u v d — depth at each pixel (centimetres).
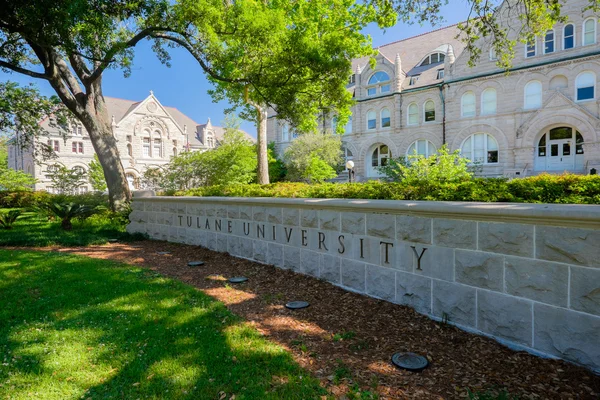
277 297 444
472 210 321
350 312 391
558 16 744
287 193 867
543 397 230
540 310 283
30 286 475
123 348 301
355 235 455
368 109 2852
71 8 711
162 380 254
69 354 292
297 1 1432
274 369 268
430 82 2536
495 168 2231
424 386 247
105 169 1320
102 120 1330
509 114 2169
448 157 917
